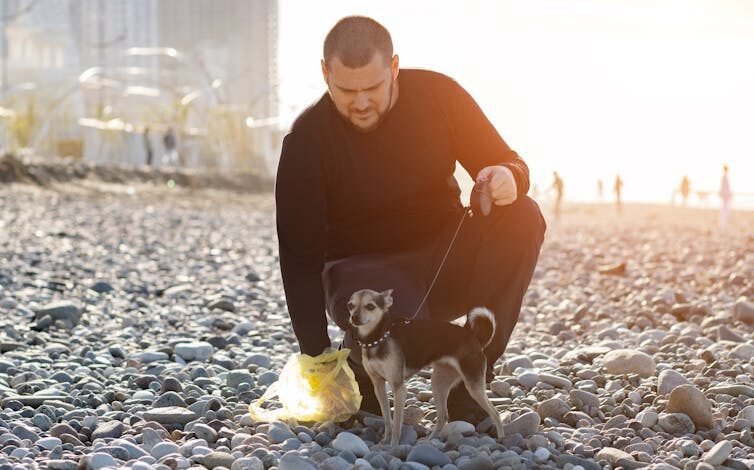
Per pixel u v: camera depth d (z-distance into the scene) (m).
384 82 3.99
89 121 42.69
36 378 5.54
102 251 13.98
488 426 4.19
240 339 7.02
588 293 9.73
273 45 140.12
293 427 4.30
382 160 4.30
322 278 4.39
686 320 7.89
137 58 92.12
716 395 4.93
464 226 4.40
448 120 4.41
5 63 60.38
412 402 4.76
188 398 4.88
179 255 13.92
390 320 3.83
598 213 32.53
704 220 27.45
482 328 3.90
